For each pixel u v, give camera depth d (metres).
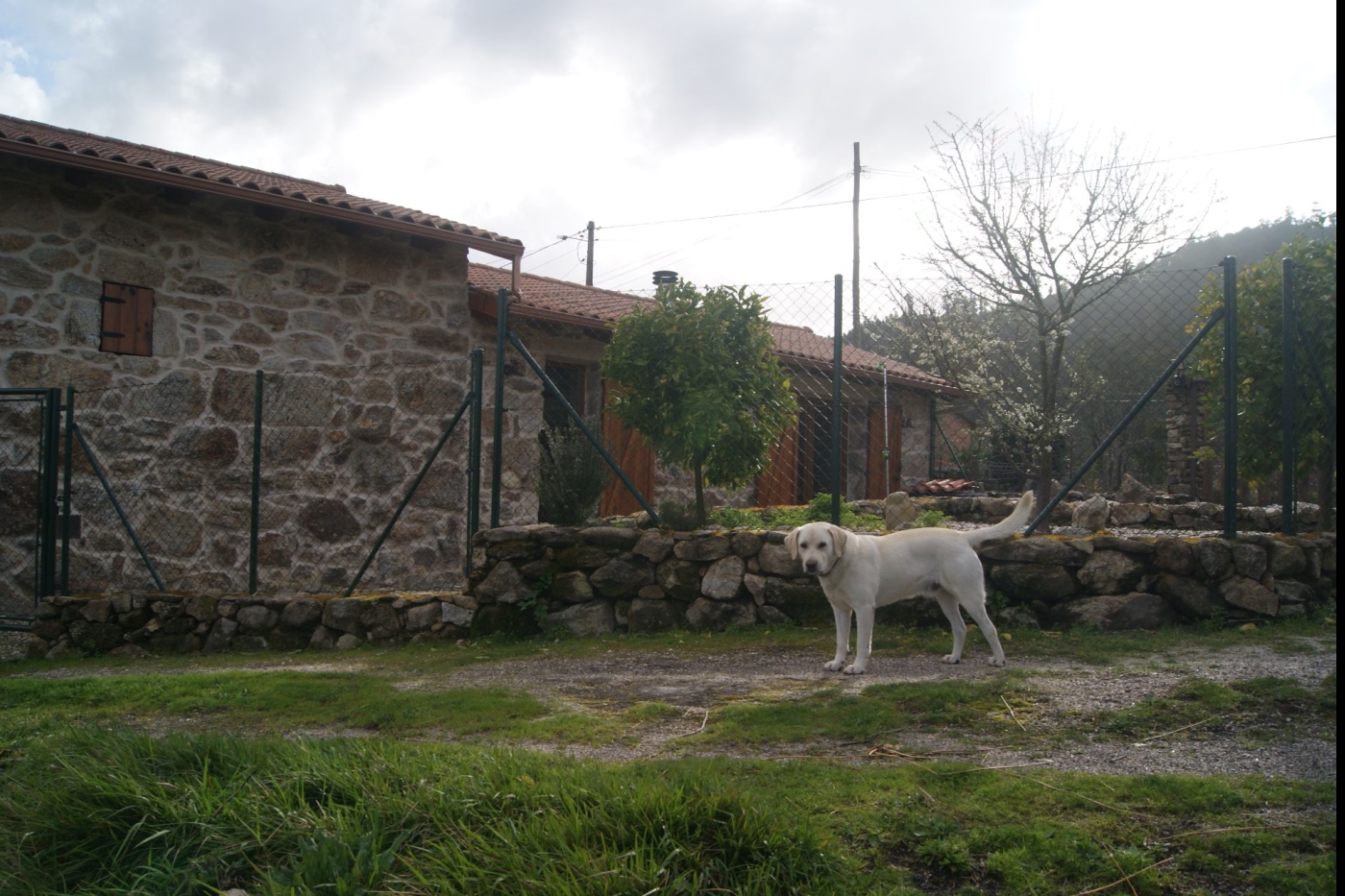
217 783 3.13
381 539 7.75
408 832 2.74
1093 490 17.44
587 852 2.49
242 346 9.41
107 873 2.84
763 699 4.75
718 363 7.19
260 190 8.89
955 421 20.52
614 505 11.47
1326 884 2.43
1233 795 3.01
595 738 4.12
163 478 8.90
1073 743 3.77
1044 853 2.68
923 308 17.30
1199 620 6.29
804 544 5.25
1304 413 8.09
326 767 3.20
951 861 2.65
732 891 2.43
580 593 7.14
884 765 3.49
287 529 9.49
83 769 3.26
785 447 13.17
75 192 8.62
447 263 10.74
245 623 7.61
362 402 10.04
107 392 8.66
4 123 10.08
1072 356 16.03
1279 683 4.39
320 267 9.88
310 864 2.56
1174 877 2.56
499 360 7.61
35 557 8.32
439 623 7.31
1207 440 13.00
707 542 7.05
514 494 10.95
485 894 2.42
